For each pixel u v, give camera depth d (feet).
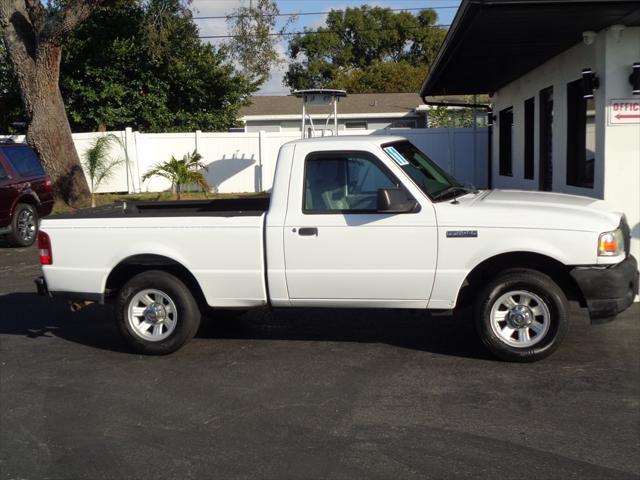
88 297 22.48
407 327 24.76
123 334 22.39
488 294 20.10
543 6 23.73
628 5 23.41
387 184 20.54
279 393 18.67
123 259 22.00
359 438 15.70
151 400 18.52
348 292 20.84
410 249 20.17
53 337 25.20
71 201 61.67
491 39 30.91
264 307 21.71
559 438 15.40
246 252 21.16
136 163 72.33
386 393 18.40
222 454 15.12
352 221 20.40
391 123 113.80
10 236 45.78
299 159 21.04
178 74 83.25
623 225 20.43
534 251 19.45
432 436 15.67
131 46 78.84
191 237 21.49
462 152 72.64
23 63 59.00
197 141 72.69
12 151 47.11
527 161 45.98
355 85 157.89
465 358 21.08
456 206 20.12
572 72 33.86
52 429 16.78
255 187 73.51
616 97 26.89
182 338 22.06
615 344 21.94
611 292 19.35
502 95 53.72
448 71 42.45
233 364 21.30
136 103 82.79
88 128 84.23
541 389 18.33
